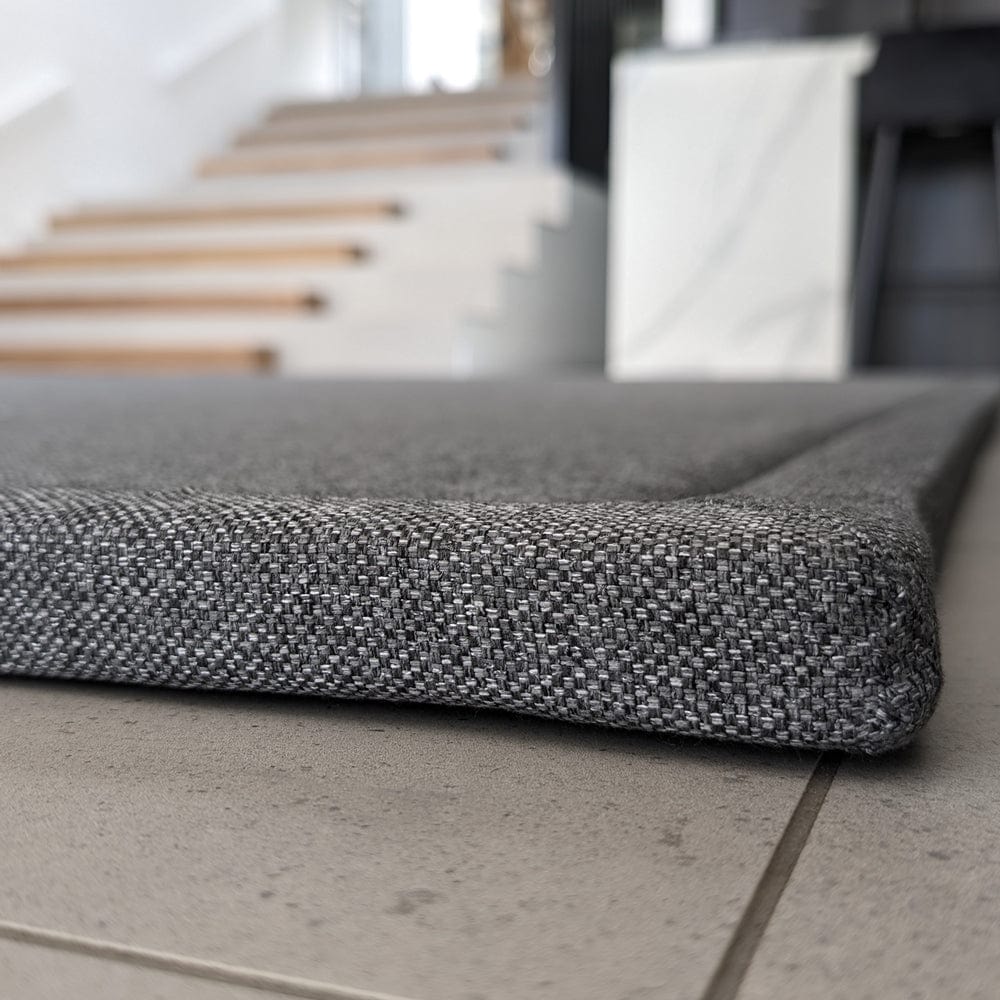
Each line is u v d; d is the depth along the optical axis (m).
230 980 0.24
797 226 3.31
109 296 3.47
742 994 0.24
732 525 0.36
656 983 0.24
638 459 0.64
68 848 0.30
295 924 0.26
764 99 3.30
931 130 3.23
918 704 0.34
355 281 3.46
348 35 5.78
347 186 3.87
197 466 0.59
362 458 0.64
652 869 0.29
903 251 3.30
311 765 0.36
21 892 0.28
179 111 4.49
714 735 0.35
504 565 0.36
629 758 0.36
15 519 0.42
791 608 0.34
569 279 3.93
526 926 0.26
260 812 0.32
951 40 3.10
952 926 0.26
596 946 0.25
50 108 3.87
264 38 5.02
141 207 3.99
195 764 0.36
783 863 0.29
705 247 3.39
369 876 0.29
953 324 3.29
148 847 0.30
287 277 3.50
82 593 0.41
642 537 0.36
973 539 0.73
